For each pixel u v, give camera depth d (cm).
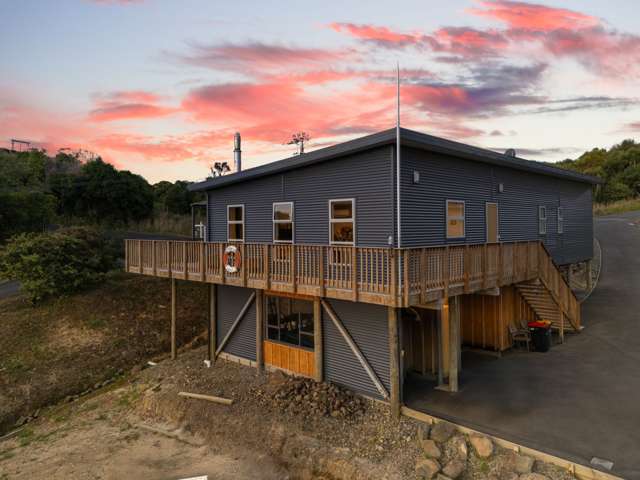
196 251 1277
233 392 1167
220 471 887
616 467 677
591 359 1211
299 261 1002
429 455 771
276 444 917
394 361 916
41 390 1377
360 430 907
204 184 1537
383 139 963
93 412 1232
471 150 1157
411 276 833
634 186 5338
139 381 1398
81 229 2241
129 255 1559
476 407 927
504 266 1129
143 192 4184
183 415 1116
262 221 1383
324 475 812
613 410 885
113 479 885
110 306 1948
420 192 1086
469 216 1274
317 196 1198
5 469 950
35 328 1741
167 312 1980
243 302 1406
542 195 1691
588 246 2092
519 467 706
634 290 1962
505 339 1339
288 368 1244
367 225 1069
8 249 1992
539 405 925
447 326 1138
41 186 3694
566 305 1416
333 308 1130
